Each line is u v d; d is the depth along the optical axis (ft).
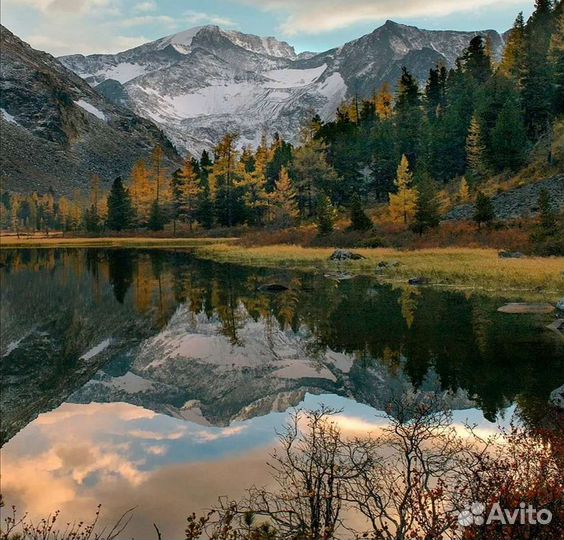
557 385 43.57
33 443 37.50
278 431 36.68
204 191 316.19
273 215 280.31
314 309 84.99
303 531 21.04
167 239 291.99
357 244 179.42
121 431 39.47
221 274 137.08
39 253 232.53
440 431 33.22
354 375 50.37
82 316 90.58
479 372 48.19
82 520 26.07
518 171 217.77
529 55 253.03
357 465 24.40
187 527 24.99
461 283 100.53
